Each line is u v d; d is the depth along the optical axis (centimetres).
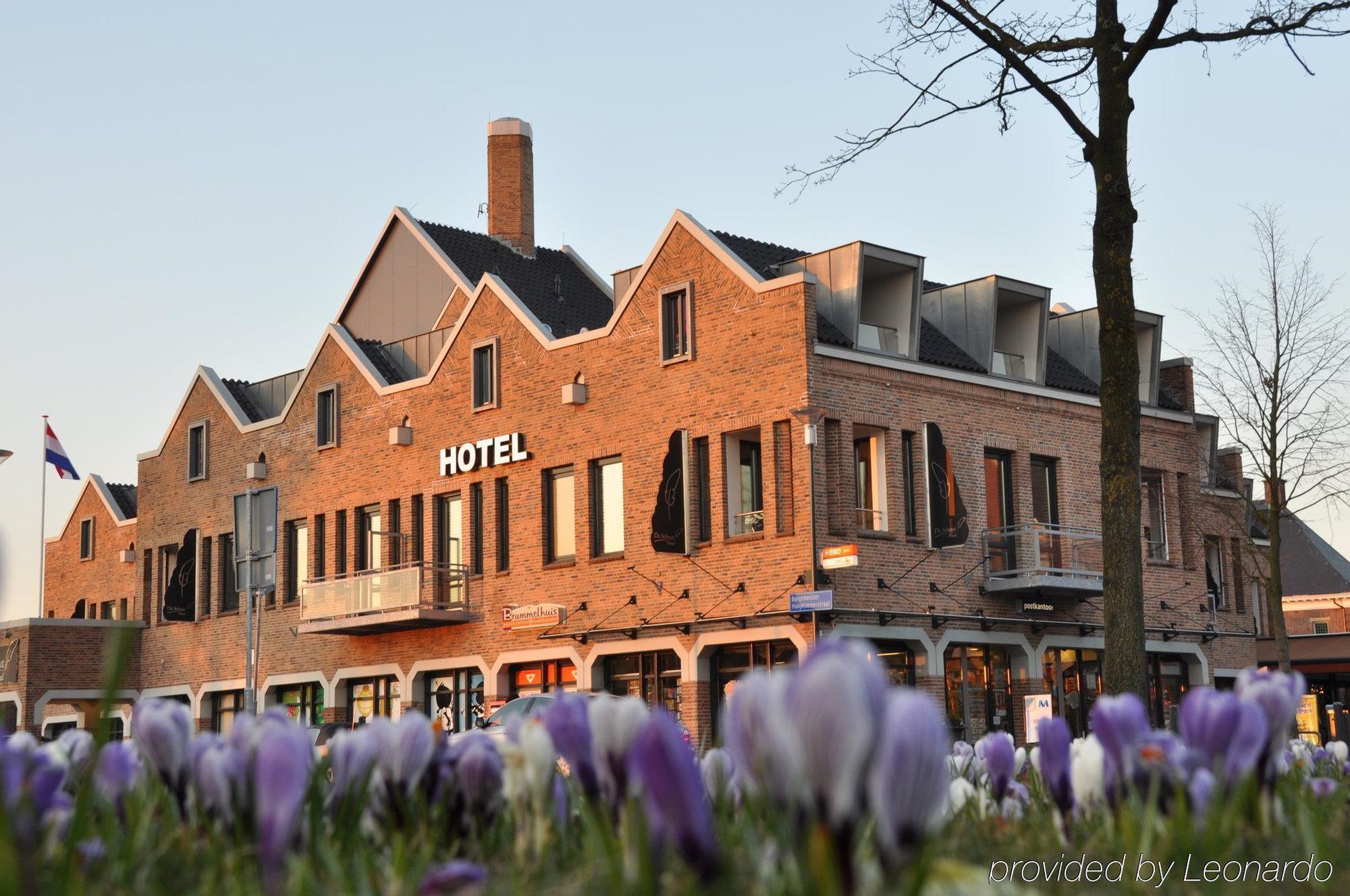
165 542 4828
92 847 279
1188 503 4016
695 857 213
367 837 314
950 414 3384
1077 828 330
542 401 3634
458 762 315
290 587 4331
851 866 184
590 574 3475
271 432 4438
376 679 4062
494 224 4791
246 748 287
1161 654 3919
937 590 3272
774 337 3147
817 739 183
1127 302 1786
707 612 3206
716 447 3238
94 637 4809
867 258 3300
